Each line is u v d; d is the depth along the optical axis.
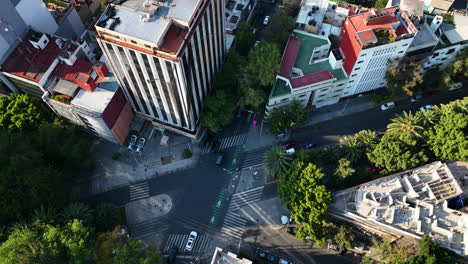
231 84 123.94
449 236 96.38
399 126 115.31
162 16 91.75
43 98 110.81
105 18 92.06
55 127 113.81
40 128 112.25
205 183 120.69
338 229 104.69
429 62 128.12
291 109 120.75
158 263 96.19
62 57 111.06
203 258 109.38
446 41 121.75
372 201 100.62
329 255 110.12
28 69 110.44
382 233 105.50
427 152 114.44
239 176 121.69
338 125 130.62
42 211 99.56
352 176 112.75
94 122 112.31
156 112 120.06
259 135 128.88
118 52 95.44
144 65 96.50
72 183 120.62
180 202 117.75
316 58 133.12
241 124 131.00
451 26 124.50
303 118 120.44
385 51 111.62
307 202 98.94
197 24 94.94
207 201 117.94
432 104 133.12
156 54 90.75
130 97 115.88
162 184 120.56
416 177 104.56
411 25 107.69
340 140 118.69
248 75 118.94
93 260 96.44
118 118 116.06
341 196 105.88
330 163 118.38
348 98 135.38
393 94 122.94
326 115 132.62
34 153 106.81
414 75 116.62
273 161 112.50
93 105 108.25
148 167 123.38
